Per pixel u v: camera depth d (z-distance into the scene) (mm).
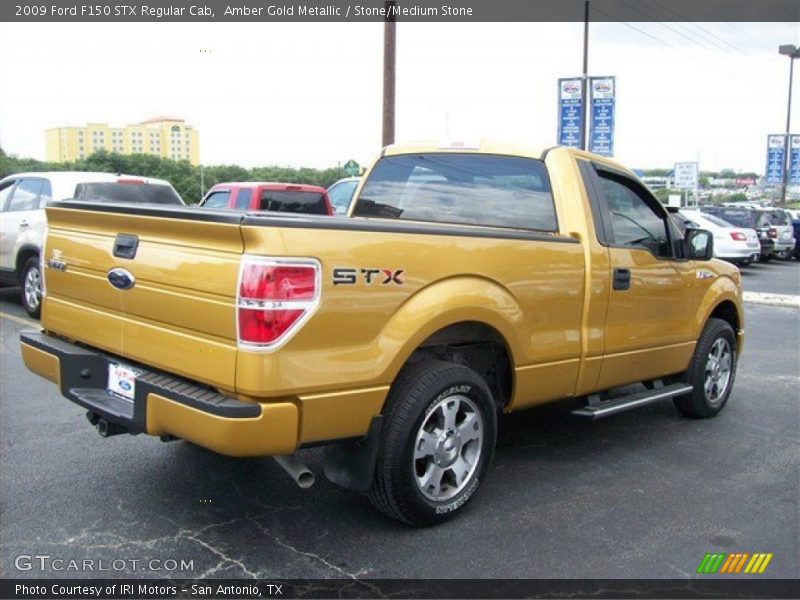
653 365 5340
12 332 8555
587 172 4812
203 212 3322
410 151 5430
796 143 46656
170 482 4398
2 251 9883
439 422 3854
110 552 3578
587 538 3875
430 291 3670
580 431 5711
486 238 3934
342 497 4258
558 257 4355
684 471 4910
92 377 4000
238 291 3135
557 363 4453
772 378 7855
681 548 3801
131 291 3664
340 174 31344
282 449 3254
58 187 9586
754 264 25938
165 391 3377
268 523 3916
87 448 4918
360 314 3387
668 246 5449
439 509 3877
